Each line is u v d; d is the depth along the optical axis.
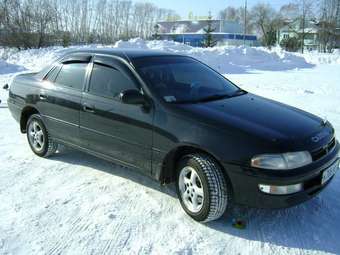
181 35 63.56
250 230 3.64
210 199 3.54
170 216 3.88
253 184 3.37
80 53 5.04
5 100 9.99
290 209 4.03
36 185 4.61
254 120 3.74
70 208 4.04
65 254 3.27
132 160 4.24
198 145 3.59
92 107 4.54
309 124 3.88
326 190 4.46
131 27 63.56
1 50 27.67
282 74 18.06
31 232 3.60
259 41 67.81
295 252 3.30
